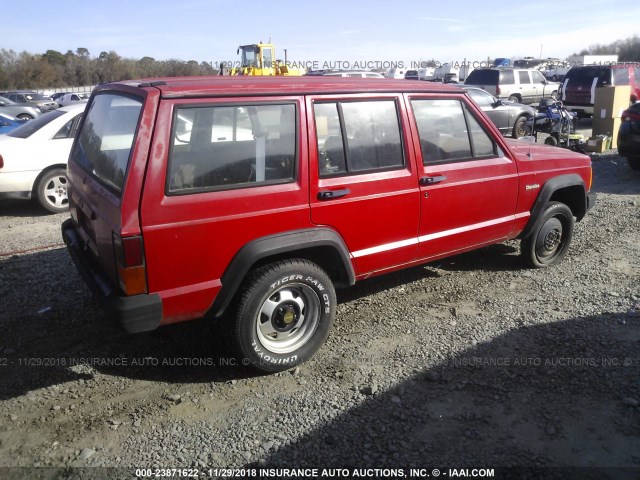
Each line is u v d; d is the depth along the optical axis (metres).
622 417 3.20
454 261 5.77
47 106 29.12
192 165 3.23
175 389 3.56
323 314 3.83
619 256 5.84
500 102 14.39
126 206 3.01
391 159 4.05
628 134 9.88
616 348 3.93
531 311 4.58
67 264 5.66
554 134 12.20
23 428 3.17
